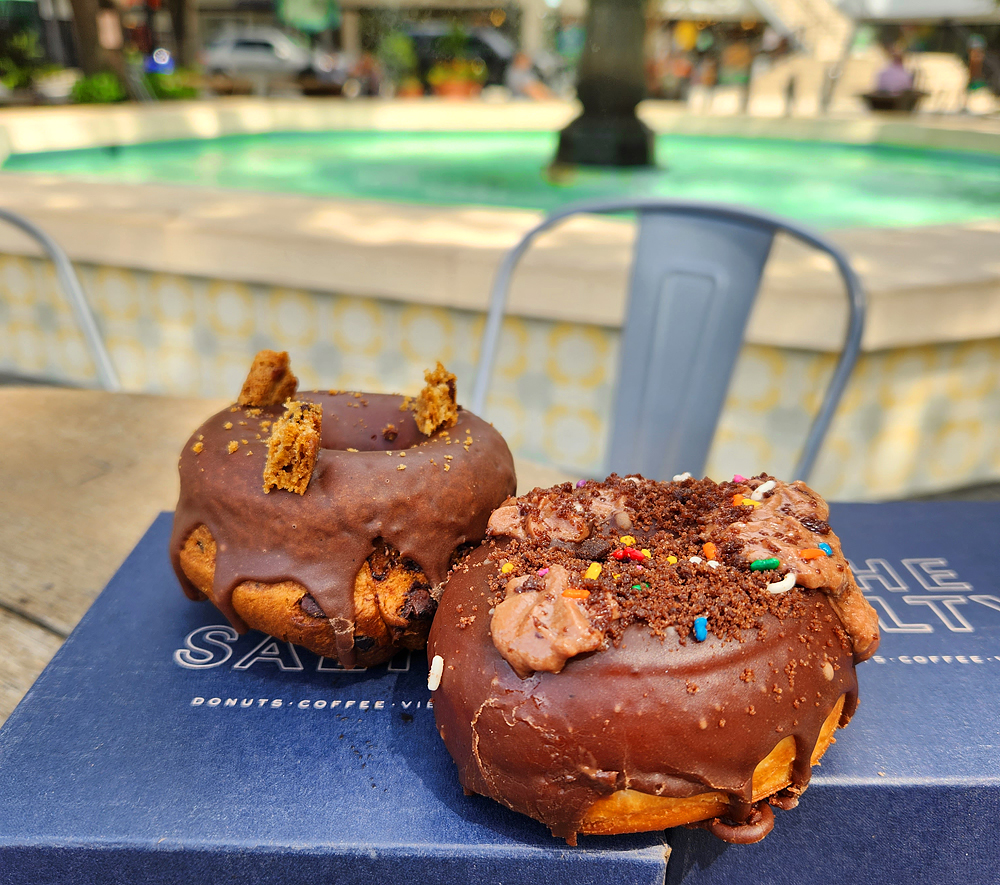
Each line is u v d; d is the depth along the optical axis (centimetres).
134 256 74
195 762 20
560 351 65
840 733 21
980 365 63
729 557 20
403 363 71
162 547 30
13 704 23
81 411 42
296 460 20
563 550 20
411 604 22
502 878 18
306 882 18
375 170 141
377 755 21
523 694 18
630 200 46
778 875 21
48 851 18
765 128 183
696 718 17
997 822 20
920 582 28
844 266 44
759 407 61
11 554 30
